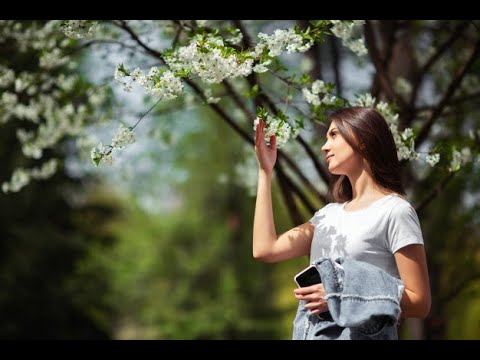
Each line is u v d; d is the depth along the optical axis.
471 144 3.99
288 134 2.74
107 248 14.12
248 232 18.09
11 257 11.83
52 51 4.31
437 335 5.66
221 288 17.14
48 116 4.78
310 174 6.09
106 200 16.23
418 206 4.15
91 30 2.93
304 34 2.83
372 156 2.51
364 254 2.37
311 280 2.42
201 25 3.57
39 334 11.53
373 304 2.18
